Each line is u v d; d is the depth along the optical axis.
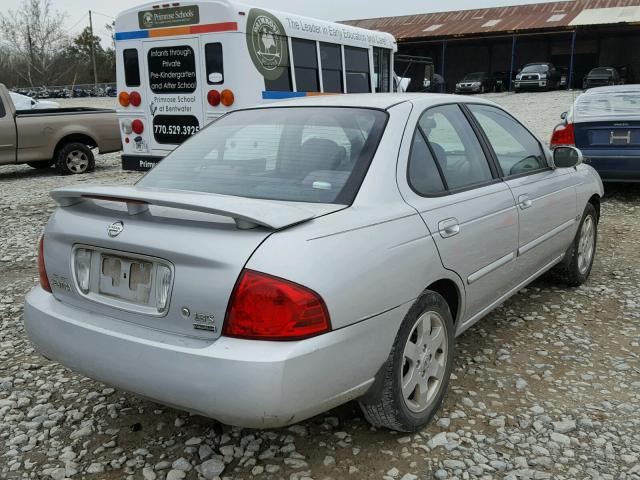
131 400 3.53
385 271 2.71
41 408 3.45
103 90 51.22
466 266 3.33
